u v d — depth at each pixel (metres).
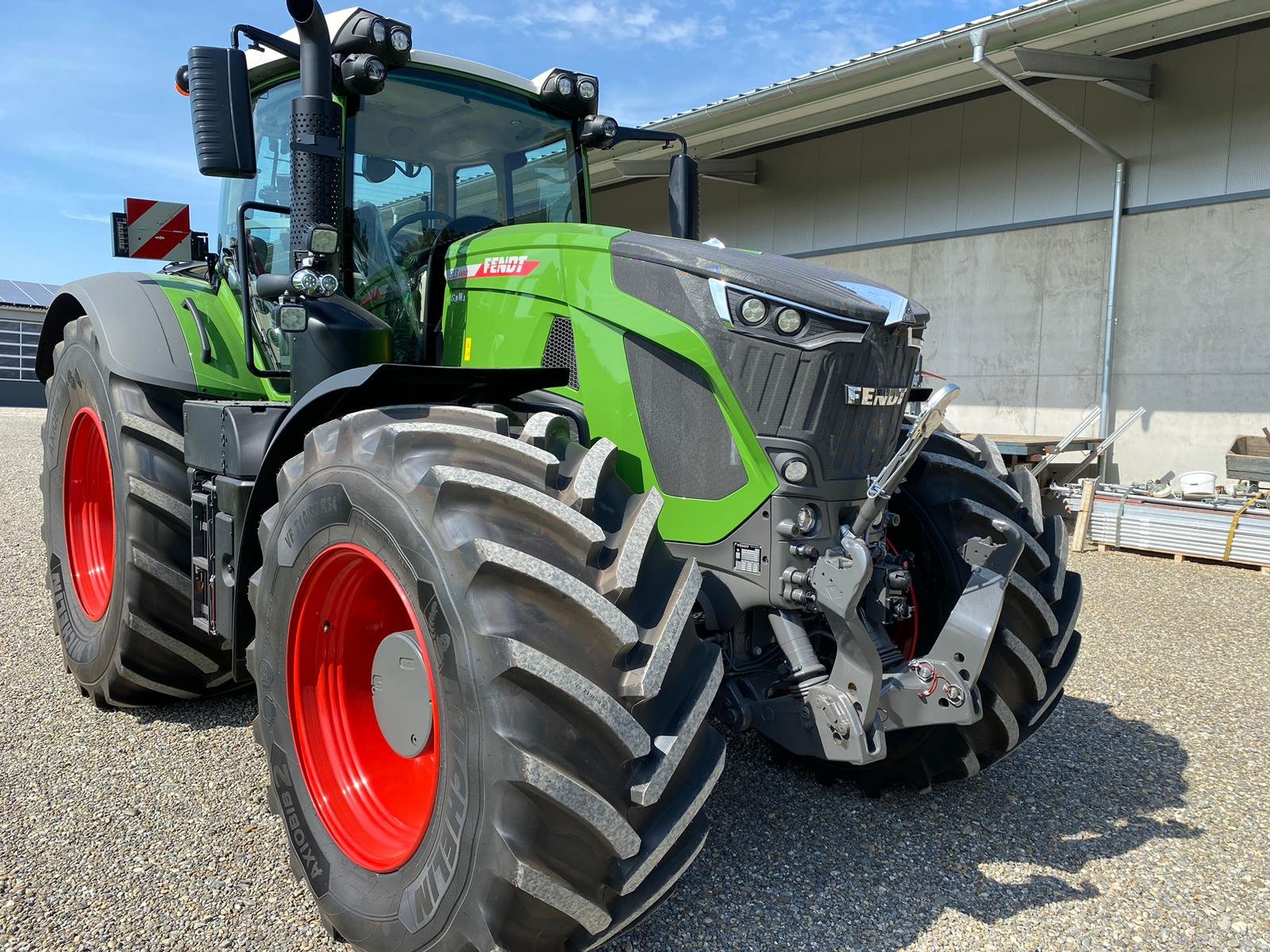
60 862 2.39
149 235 4.63
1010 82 8.06
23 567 5.63
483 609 1.74
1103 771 3.16
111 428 3.29
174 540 3.20
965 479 2.82
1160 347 8.93
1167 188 8.77
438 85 3.07
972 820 2.78
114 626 3.26
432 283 2.92
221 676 3.41
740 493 2.24
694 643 1.97
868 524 2.17
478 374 2.23
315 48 2.53
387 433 2.00
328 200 2.59
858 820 2.76
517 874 1.64
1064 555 2.80
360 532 1.99
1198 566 6.73
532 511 1.85
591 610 1.75
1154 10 7.21
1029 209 9.75
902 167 10.73
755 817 2.76
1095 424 9.28
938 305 10.55
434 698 1.84
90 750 3.11
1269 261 8.21
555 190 3.38
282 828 2.58
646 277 2.35
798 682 2.34
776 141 11.89
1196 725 3.59
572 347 2.48
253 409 2.77
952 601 2.74
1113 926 2.24
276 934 2.13
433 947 1.79
